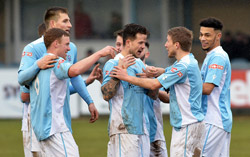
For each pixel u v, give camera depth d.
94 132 37.62
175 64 18.00
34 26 55.31
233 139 34.62
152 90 18.39
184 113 17.84
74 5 54.41
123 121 17.88
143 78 17.86
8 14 55.09
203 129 17.97
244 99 42.12
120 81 17.92
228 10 52.72
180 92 17.89
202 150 18.86
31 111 17.61
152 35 54.31
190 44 18.19
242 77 42.06
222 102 19.55
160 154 21.03
